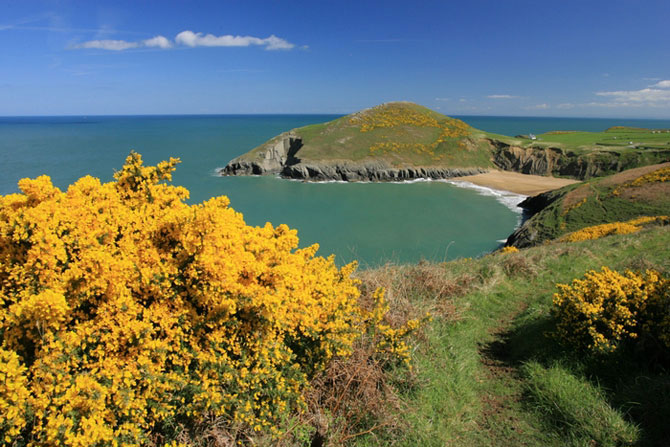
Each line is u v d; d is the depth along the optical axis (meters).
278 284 3.51
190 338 3.06
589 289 5.21
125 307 2.84
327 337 3.60
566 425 3.78
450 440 3.60
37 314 2.44
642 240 11.16
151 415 2.78
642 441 3.43
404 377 4.16
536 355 5.05
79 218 3.02
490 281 8.10
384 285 6.04
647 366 4.41
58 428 2.28
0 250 2.91
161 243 3.36
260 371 3.08
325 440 3.27
